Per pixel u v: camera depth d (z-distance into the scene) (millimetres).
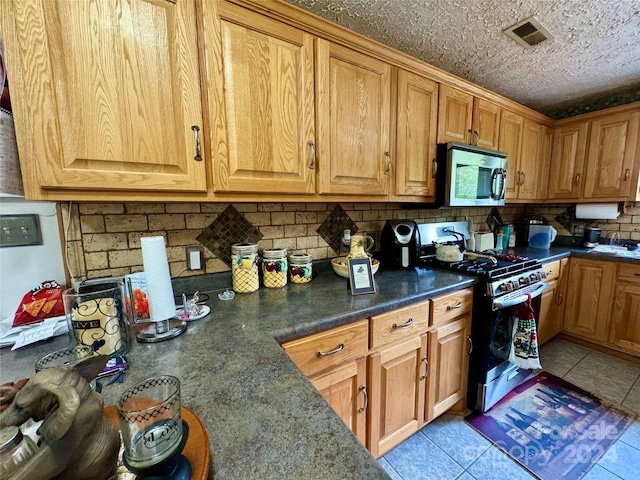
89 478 362
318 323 1015
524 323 1674
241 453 468
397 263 1771
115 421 532
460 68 1814
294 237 1618
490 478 1277
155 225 1229
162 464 396
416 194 1617
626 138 2146
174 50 896
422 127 1588
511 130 2113
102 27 795
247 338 888
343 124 1290
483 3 1215
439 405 1503
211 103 972
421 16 1302
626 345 2164
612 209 2340
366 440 1230
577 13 1280
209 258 1368
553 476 1278
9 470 316
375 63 1354
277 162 1131
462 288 1515
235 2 978
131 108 853
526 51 1608
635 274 2092
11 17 701
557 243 2836
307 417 552
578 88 2141
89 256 1101
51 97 752
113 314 808
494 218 2775
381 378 1234
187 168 955
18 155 801
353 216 1845
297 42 1122
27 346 853
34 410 352
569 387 1893
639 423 1577
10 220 962
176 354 798
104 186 835
